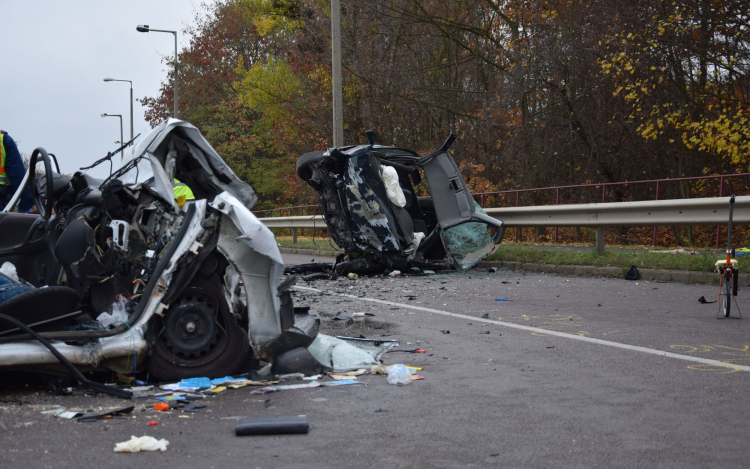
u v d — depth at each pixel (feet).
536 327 22.57
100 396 13.94
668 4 61.11
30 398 13.75
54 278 17.08
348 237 40.63
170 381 15.11
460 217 42.55
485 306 27.78
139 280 16.05
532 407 13.32
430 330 22.34
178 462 10.32
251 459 10.48
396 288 34.60
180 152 18.38
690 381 15.17
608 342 19.72
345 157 39.65
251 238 15.15
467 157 88.53
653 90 64.59
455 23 82.23
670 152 75.20
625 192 79.87
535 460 10.44
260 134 146.10
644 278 36.37
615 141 78.59
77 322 15.39
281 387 14.78
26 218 17.99
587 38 72.28
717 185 70.79
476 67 91.04
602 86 73.41
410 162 43.37
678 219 38.19
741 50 61.52
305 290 33.99
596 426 12.08
